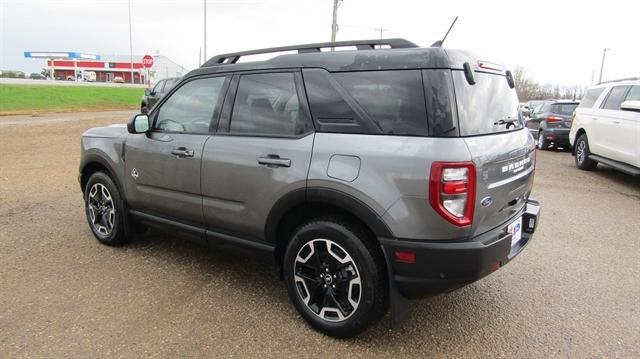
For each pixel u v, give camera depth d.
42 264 4.22
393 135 2.79
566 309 3.61
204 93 3.82
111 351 2.89
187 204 3.84
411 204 2.67
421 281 2.75
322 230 3.04
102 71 77.06
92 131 4.84
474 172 2.66
